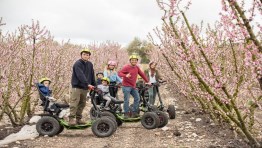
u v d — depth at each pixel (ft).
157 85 32.63
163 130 29.07
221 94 16.12
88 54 28.73
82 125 27.71
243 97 20.89
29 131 28.09
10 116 30.37
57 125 27.22
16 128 30.04
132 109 31.14
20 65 31.60
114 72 37.63
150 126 29.55
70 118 27.66
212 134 26.40
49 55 36.42
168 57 22.33
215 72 14.98
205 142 23.98
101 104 31.09
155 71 39.91
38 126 27.20
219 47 22.65
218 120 28.30
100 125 27.20
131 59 30.96
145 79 31.89
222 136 25.53
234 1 11.86
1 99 28.32
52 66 35.68
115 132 29.01
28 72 32.42
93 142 25.43
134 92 30.96
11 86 29.37
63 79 39.55
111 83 37.06
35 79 33.91
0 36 28.60
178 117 35.73
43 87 27.94
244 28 12.28
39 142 25.21
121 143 24.99
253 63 12.55
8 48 27.58
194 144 23.61
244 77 20.81
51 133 27.07
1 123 32.48
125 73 30.86
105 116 28.17
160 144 24.22
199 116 35.14
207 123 30.94
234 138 24.49
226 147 22.07
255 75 12.97
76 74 27.78
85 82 27.45
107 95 31.12
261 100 20.65
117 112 31.63
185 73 19.36
